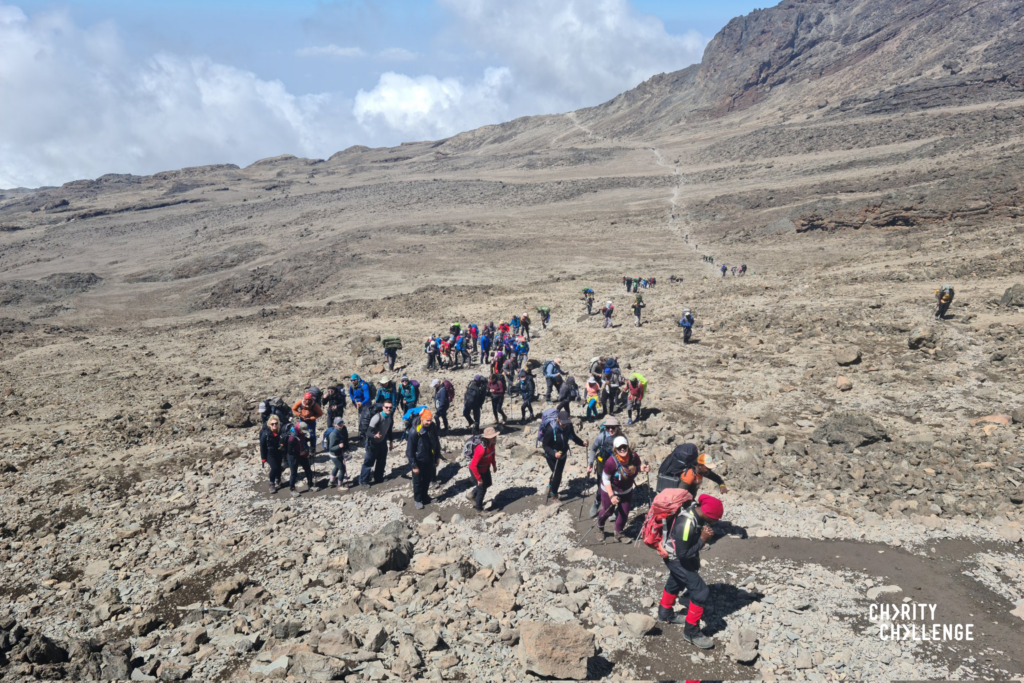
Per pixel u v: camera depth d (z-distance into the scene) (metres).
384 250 93.00
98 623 7.30
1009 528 7.82
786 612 6.51
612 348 22.88
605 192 132.50
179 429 15.97
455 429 14.41
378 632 6.24
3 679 5.71
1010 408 12.41
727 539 8.02
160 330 43.75
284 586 7.76
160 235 139.88
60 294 86.06
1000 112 113.19
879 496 8.98
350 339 31.03
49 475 12.70
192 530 9.70
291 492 11.02
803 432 12.10
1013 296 19.97
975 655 5.77
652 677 5.66
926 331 17.05
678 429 12.61
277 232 126.69
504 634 6.25
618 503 7.98
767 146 145.00
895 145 117.56
